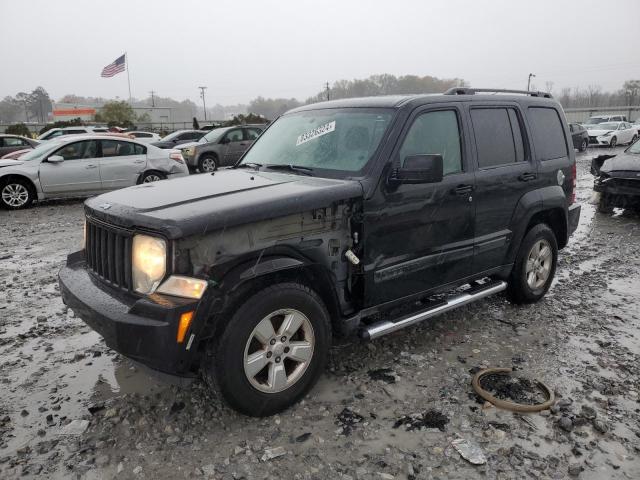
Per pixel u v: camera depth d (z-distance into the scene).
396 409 3.36
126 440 3.06
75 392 3.61
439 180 3.44
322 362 3.44
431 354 4.11
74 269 3.74
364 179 3.54
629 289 5.73
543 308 5.13
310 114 4.52
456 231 4.14
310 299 3.29
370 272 3.58
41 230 9.08
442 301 4.18
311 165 3.96
